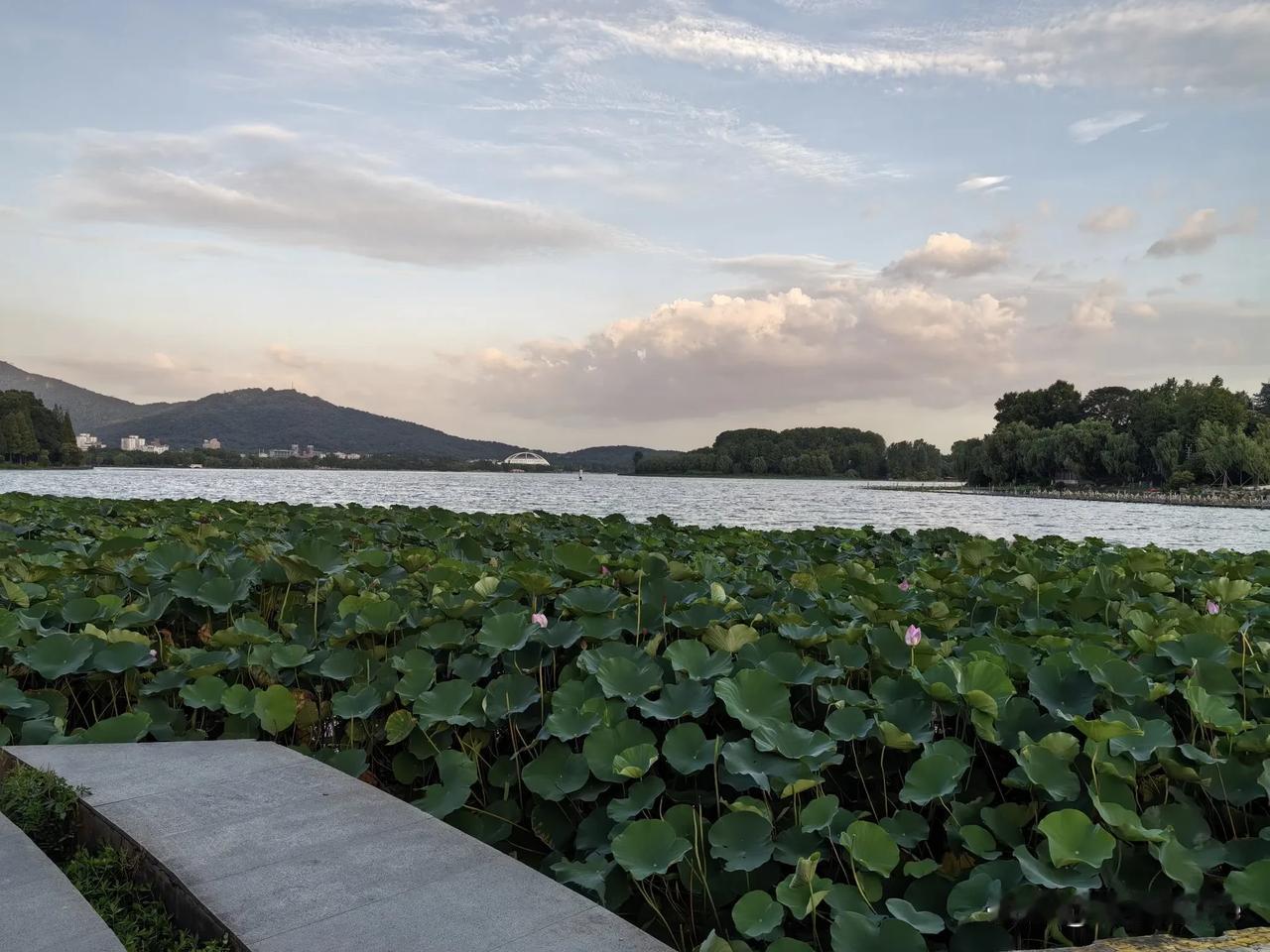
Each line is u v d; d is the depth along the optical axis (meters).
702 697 3.57
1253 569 7.04
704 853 3.01
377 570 6.14
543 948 2.07
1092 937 2.65
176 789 3.05
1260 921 2.71
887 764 3.44
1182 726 3.74
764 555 7.75
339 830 2.75
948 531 10.27
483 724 3.61
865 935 2.39
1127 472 124.88
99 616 4.70
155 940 2.29
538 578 4.67
